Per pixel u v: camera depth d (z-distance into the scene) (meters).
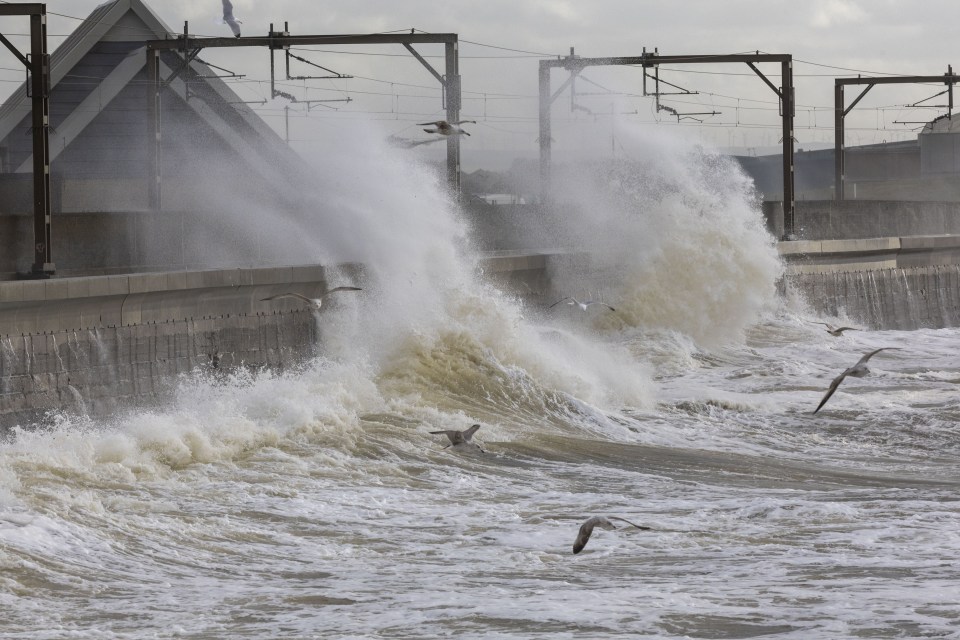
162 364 90.75
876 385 108.75
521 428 81.44
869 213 192.12
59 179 144.88
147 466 62.56
